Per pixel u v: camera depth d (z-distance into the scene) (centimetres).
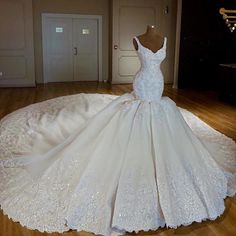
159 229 226
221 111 588
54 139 383
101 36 941
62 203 238
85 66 958
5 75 835
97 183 239
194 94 771
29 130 416
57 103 564
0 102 644
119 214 220
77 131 306
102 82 955
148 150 251
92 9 917
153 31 270
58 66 933
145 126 259
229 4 797
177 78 855
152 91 268
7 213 239
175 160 247
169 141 255
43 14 878
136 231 219
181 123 273
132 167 241
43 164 291
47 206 240
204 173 253
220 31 828
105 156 253
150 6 909
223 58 848
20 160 312
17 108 589
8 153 342
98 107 522
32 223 228
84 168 251
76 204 231
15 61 834
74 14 905
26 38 827
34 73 853
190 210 229
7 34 813
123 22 900
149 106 265
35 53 896
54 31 905
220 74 686
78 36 929
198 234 221
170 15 927
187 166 248
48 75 927
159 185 232
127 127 260
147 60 265
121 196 227
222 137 424
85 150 266
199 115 557
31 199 249
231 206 258
